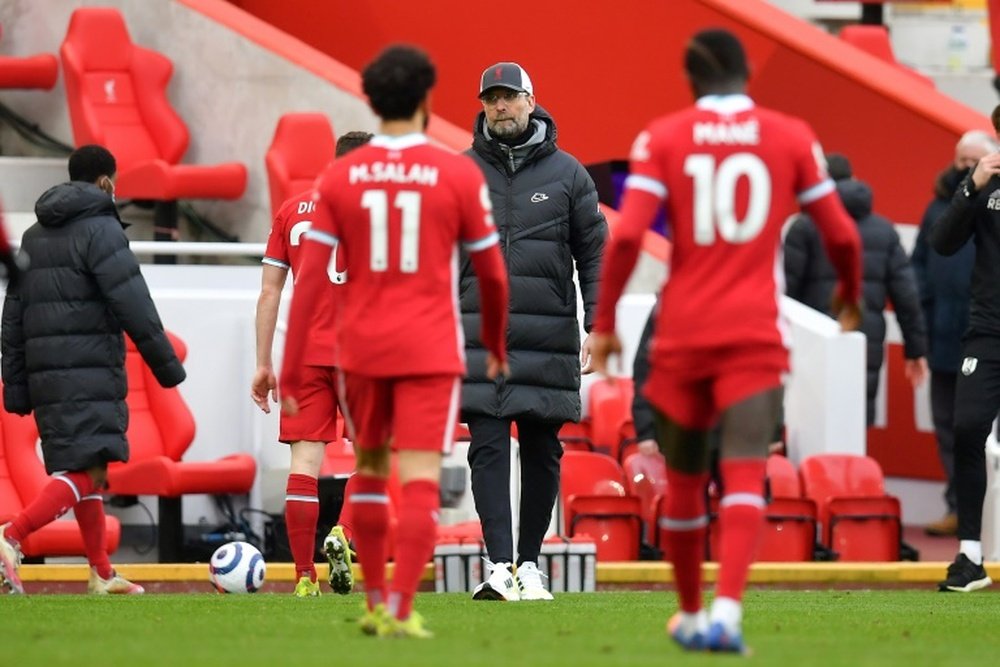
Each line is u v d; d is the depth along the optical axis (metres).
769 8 57.16
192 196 55.22
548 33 58.59
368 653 21.50
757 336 20.50
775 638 24.67
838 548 44.50
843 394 47.75
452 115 60.19
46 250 35.59
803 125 21.08
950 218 36.59
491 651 21.84
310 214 34.00
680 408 20.95
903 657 22.11
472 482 32.66
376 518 23.28
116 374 36.03
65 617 27.58
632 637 24.16
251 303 47.06
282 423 34.22
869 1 74.44
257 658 21.00
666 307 20.89
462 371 22.56
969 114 54.81
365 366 22.42
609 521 42.84
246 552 36.69
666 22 57.25
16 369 36.34
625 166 58.66
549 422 32.78
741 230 20.67
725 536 20.77
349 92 56.34
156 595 34.69
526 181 32.75
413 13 60.84
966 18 75.19
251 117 57.53
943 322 49.66
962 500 37.91
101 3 59.78
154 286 49.50
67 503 35.94
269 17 63.38
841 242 21.08
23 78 58.09
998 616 29.92
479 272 22.89
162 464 42.94
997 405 37.09
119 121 57.66
